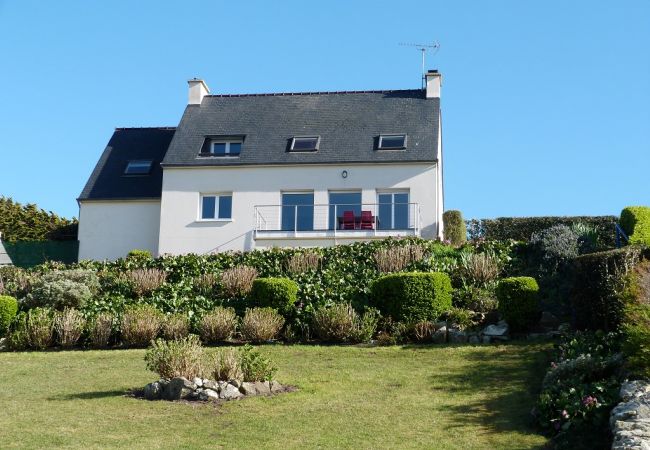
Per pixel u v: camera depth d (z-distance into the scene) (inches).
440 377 569.6
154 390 522.6
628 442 365.4
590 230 912.3
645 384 427.8
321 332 727.1
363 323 723.4
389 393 528.7
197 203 1211.2
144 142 1376.7
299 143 1243.2
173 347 539.8
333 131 1263.5
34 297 825.5
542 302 743.7
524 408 480.4
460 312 716.0
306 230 1178.0
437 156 1196.5
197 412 483.2
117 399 521.3
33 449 414.3
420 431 444.8
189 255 966.4
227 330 741.9
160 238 1203.9
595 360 486.9
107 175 1310.3
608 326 591.8
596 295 609.0
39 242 1259.8
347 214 1162.0
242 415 475.8
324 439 430.6
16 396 544.1
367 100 1326.3
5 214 1435.8
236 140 1270.9
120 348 750.5
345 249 944.9
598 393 442.9
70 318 767.7
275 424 457.7
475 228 1128.2
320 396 520.4
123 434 441.4
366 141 1235.2
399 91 1338.6
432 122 1256.2
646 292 566.6
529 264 864.3
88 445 421.1
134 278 888.3
